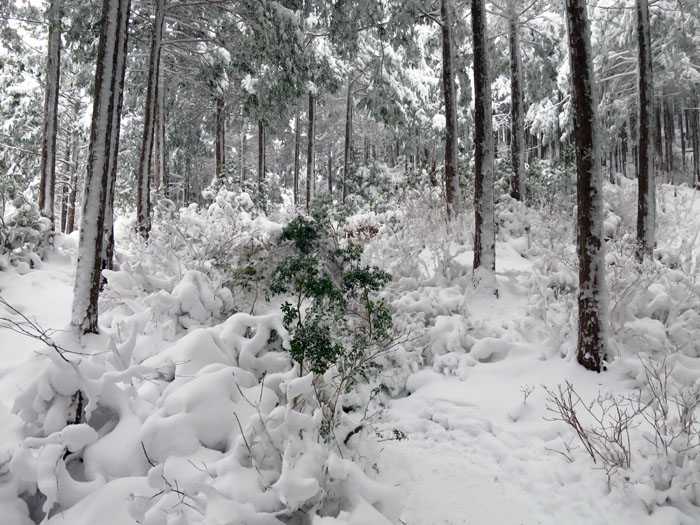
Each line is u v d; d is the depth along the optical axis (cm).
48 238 946
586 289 524
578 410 462
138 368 350
